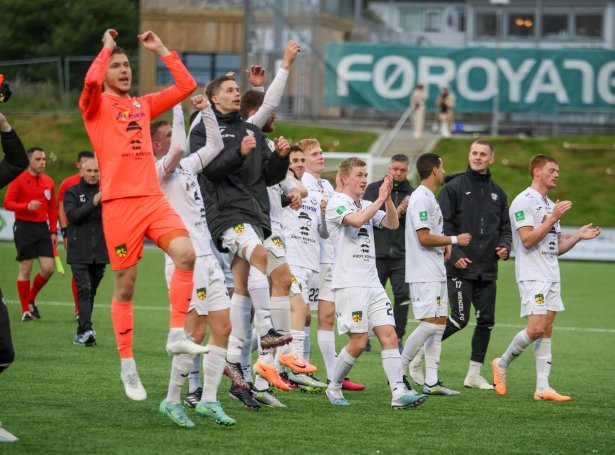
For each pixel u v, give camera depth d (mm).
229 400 18516
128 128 14812
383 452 14297
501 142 79438
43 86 86000
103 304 36156
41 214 30547
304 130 80875
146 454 13531
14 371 21016
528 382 22609
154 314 33500
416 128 79750
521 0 96750
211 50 86375
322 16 85438
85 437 14523
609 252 59312
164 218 14789
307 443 14688
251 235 16484
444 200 21531
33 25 109750
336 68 82062
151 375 21188
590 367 25031
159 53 15352
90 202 26031
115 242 14773
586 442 15570
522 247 20406
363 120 85062
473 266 21406
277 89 18016
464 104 81000
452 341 29844
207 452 13773
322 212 19391
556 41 95625
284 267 17938
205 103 16266
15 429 14969
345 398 19453
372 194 25562
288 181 18547
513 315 36562
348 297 18125
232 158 16094
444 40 101125
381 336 18203
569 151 78312
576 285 46344
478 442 15336
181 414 15539
